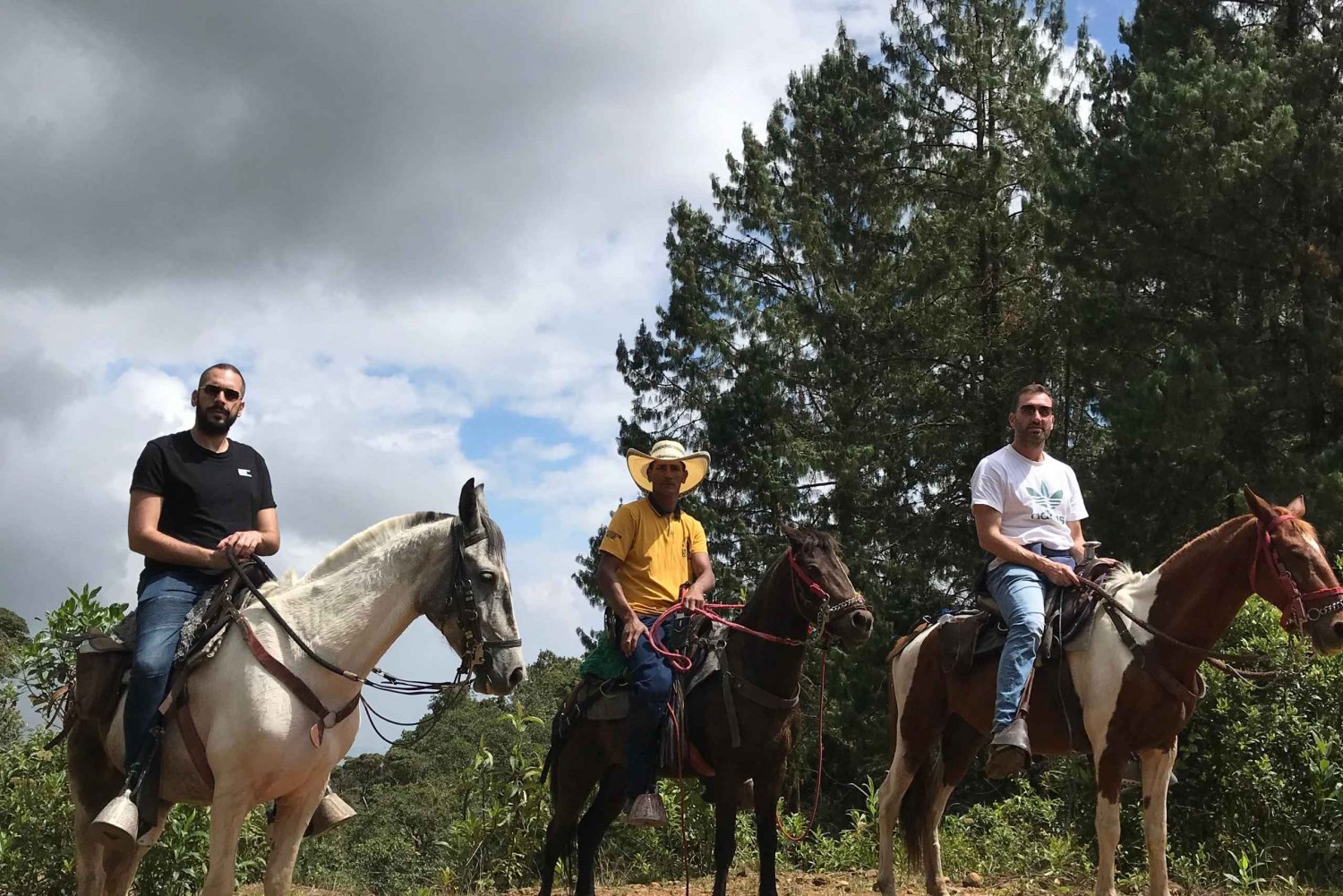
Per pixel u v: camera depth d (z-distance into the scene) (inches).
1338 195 691.4
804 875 351.3
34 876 308.0
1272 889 291.7
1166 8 796.6
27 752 332.8
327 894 382.0
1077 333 783.7
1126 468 728.3
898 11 1078.4
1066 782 366.6
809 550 250.5
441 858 433.1
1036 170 989.8
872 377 1041.5
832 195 1106.7
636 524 270.1
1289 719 318.7
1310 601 225.3
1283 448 733.9
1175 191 694.5
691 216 1201.4
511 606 209.2
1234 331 716.0
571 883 325.1
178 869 316.8
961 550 944.9
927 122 1066.7
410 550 210.7
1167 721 241.6
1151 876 245.1
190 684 204.1
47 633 318.0
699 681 257.0
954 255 966.4
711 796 269.0
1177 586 244.5
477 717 1067.3
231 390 219.5
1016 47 1054.4
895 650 303.4
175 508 217.8
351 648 207.3
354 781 1057.5
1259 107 689.6
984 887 315.6
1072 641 251.8
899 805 290.7
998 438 950.4
